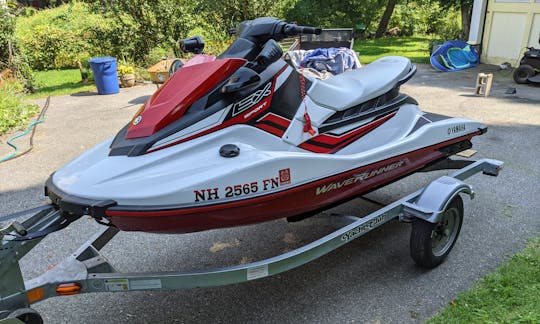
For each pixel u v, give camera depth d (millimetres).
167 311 2879
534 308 2652
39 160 5887
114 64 10070
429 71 11258
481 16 11875
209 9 13594
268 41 2641
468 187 3227
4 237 2150
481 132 4133
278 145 2727
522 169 4918
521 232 3641
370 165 2977
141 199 2129
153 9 12531
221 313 2840
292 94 2854
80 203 2100
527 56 9297
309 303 2898
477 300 2781
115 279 2307
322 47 8547
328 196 2850
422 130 3496
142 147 2332
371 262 3340
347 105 3176
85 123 7613
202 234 3842
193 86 2443
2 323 2090
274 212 2541
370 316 2746
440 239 3232
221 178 2246
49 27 16188
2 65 10586
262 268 2449
